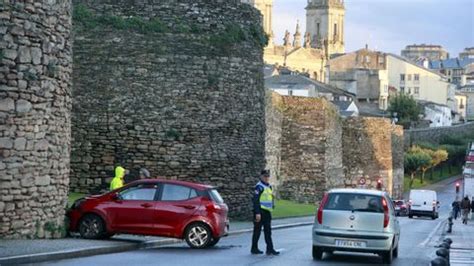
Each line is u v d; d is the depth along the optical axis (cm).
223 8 4006
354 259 2717
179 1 3916
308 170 7531
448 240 2067
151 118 3844
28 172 2403
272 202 2722
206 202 2742
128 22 3834
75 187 3788
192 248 2736
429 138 15400
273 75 13575
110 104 3812
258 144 4222
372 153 9362
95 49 3812
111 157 3803
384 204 2602
